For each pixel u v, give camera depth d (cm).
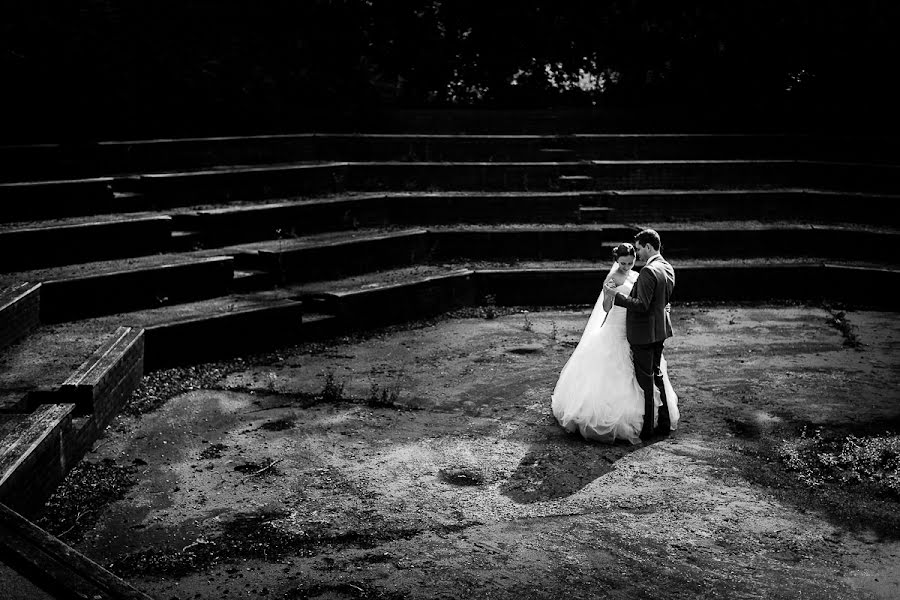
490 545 517
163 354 812
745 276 1160
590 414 675
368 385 810
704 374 848
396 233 1169
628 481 610
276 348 913
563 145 1401
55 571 391
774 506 572
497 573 485
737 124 1531
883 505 571
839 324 1023
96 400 647
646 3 1454
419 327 1028
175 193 1103
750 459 649
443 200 1250
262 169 1194
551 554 507
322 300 977
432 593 465
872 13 1433
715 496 586
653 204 1295
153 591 461
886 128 1492
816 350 930
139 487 585
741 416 736
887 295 1125
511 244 1206
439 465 634
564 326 1037
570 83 1560
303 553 504
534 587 472
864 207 1284
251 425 704
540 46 1492
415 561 497
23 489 512
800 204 1316
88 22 1198
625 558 504
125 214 1040
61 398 630
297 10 1404
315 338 951
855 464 629
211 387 792
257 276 995
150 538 518
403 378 834
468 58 1504
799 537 530
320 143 1350
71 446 598
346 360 890
